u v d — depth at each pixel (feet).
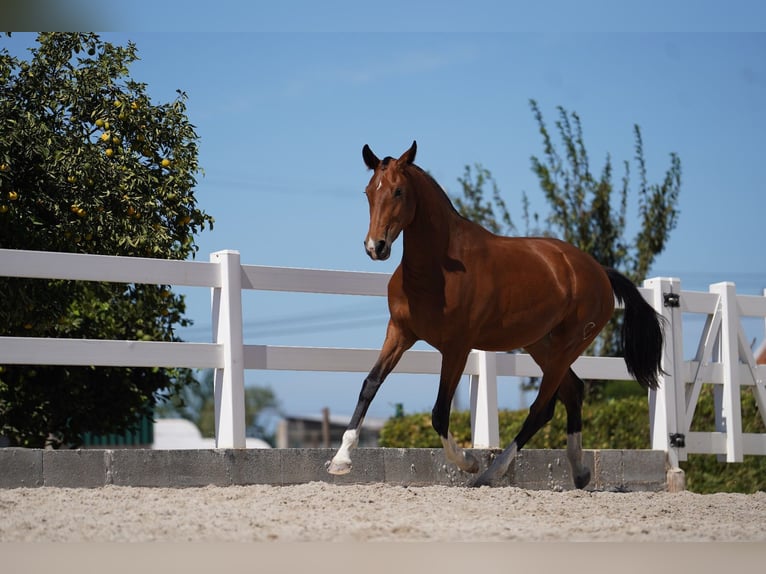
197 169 43.91
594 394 77.41
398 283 32.24
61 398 47.88
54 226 41.09
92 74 42.86
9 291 40.14
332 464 30.78
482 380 39.01
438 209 31.86
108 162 41.60
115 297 46.98
